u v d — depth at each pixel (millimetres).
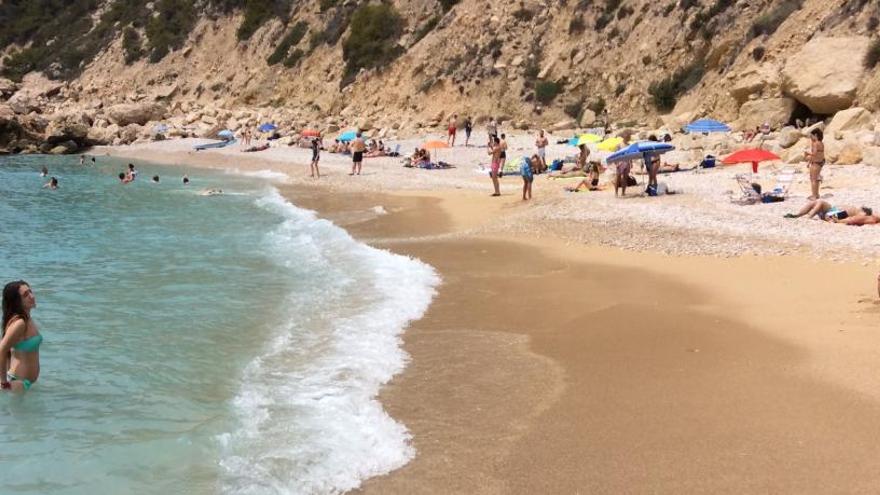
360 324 11039
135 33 82000
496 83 50188
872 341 9195
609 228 17562
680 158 28906
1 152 54094
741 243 15305
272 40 69938
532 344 9852
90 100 74188
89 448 7270
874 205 17781
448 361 9305
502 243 17125
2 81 75062
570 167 29906
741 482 6027
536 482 6188
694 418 7289
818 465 6250
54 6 94875
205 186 33406
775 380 8164
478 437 7090
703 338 9773
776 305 11086
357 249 17062
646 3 46062
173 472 6695
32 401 8500
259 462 6734
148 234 20406
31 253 17750
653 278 13195
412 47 56938
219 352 10102
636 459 6508
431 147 35031
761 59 36219
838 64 30000
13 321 8812
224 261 16359
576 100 46625
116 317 11938
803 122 31453
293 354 9797
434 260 15578
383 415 7691
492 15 53688
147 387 8859
